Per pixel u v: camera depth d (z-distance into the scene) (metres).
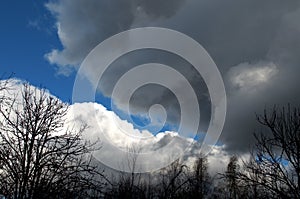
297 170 12.85
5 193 13.52
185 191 20.38
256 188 14.60
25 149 14.22
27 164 13.98
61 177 14.54
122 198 18.16
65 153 14.84
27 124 14.62
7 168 13.95
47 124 14.98
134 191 19.44
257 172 13.91
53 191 13.75
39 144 14.42
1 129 14.49
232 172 14.93
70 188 14.35
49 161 14.42
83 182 14.64
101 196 15.22
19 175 13.70
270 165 13.70
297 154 13.12
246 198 15.72
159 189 20.64
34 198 13.52
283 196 12.77
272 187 13.32
